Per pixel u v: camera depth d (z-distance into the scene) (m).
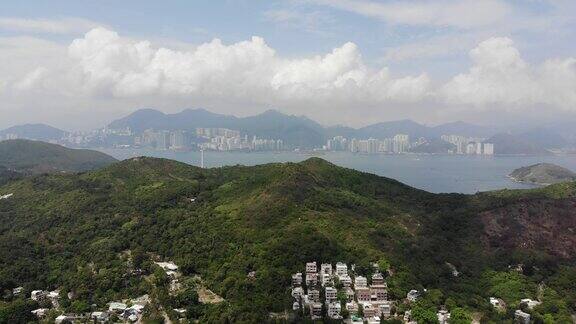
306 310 196.25
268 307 195.88
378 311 198.50
